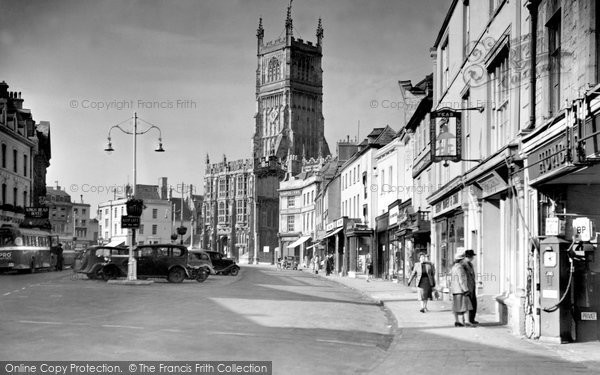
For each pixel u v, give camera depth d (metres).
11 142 56.84
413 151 38.09
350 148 70.75
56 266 54.72
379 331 16.05
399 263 41.19
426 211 31.83
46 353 11.00
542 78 14.05
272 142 156.25
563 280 12.94
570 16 12.45
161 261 35.31
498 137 18.33
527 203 14.86
